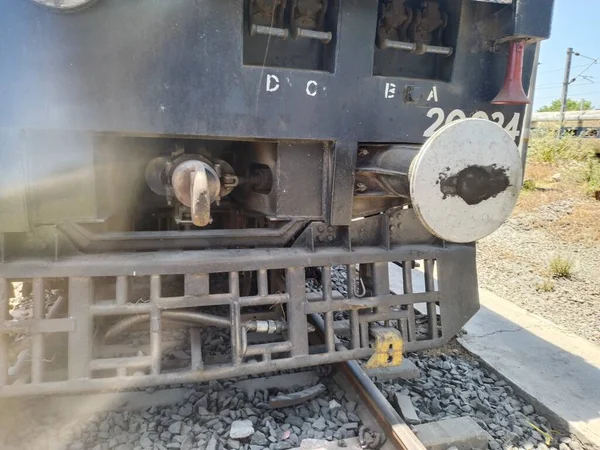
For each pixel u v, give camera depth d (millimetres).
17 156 2008
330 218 2518
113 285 2621
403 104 2512
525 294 5492
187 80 2148
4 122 1985
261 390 2773
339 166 2457
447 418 2643
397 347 2547
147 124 2129
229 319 2447
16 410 2449
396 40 2596
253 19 2307
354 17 2338
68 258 2211
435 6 2590
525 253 7371
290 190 2520
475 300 2785
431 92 2547
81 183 2195
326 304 2461
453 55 2574
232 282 2326
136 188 2895
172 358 2904
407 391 2875
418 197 2000
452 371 3227
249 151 2961
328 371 2939
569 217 9234
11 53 1946
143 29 2057
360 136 2463
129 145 2703
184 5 2092
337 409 2584
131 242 2391
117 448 2242
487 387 3088
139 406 2588
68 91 2018
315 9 2367
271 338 3270
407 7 2551
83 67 2018
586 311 4945
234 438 2314
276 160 2518
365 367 2545
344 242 2596
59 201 2186
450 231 2092
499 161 2082
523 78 2740
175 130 2168
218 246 2510
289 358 2387
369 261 2551
